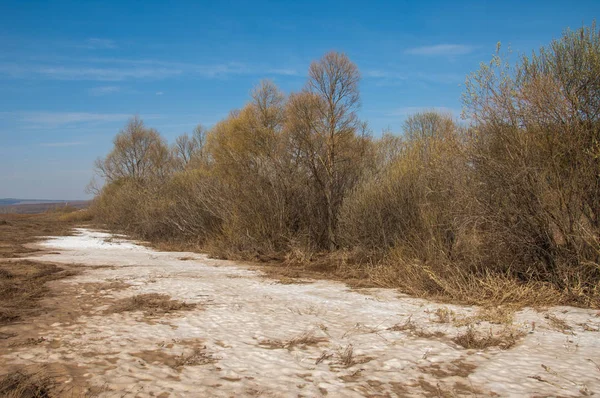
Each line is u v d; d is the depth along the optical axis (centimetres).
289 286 1104
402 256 1267
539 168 948
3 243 2133
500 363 527
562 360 534
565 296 845
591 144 906
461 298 914
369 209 1570
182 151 4497
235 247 1792
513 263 970
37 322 718
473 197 1017
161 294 955
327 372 502
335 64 1756
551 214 923
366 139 1894
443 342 620
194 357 554
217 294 966
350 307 855
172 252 1950
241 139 1973
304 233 1805
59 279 1144
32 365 515
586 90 933
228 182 2095
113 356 552
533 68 1005
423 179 1359
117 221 3167
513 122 995
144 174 3800
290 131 1831
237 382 470
